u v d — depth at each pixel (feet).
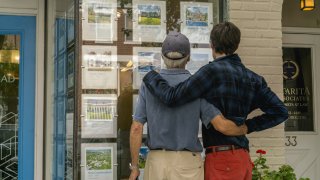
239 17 15.30
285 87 19.80
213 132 9.66
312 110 19.83
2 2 15.01
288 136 19.54
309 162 19.62
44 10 15.20
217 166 9.51
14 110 15.17
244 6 15.37
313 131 19.79
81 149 12.58
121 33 13.17
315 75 19.90
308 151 19.67
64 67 13.73
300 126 19.77
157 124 9.46
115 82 13.00
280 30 15.65
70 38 13.17
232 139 9.59
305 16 19.84
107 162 12.74
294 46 19.88
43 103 15.07
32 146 15.06
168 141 9.41
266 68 15.47
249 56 15.33
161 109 9.48
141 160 12.31
